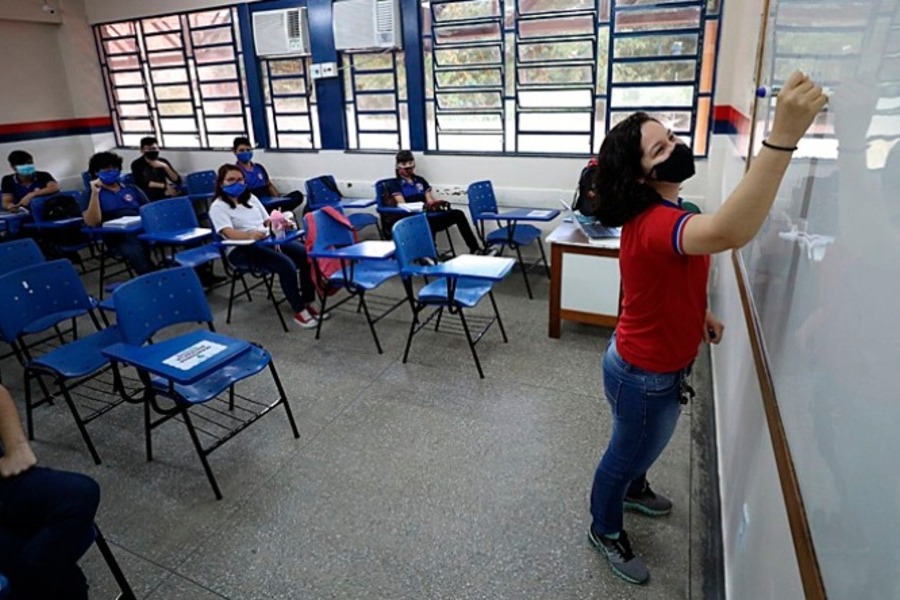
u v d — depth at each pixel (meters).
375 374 3.09
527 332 3.55
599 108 4.29
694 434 2.44
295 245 3.90
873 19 0.73
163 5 5.67
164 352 2.13
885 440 0.57
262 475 2.30
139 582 1.82
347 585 1.78
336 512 2.09
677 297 1.35
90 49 6.33
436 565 1.84
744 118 2.67
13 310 2.48
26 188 5.14
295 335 3.65
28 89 6.05
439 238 5.14
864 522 0.61
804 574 0.78
